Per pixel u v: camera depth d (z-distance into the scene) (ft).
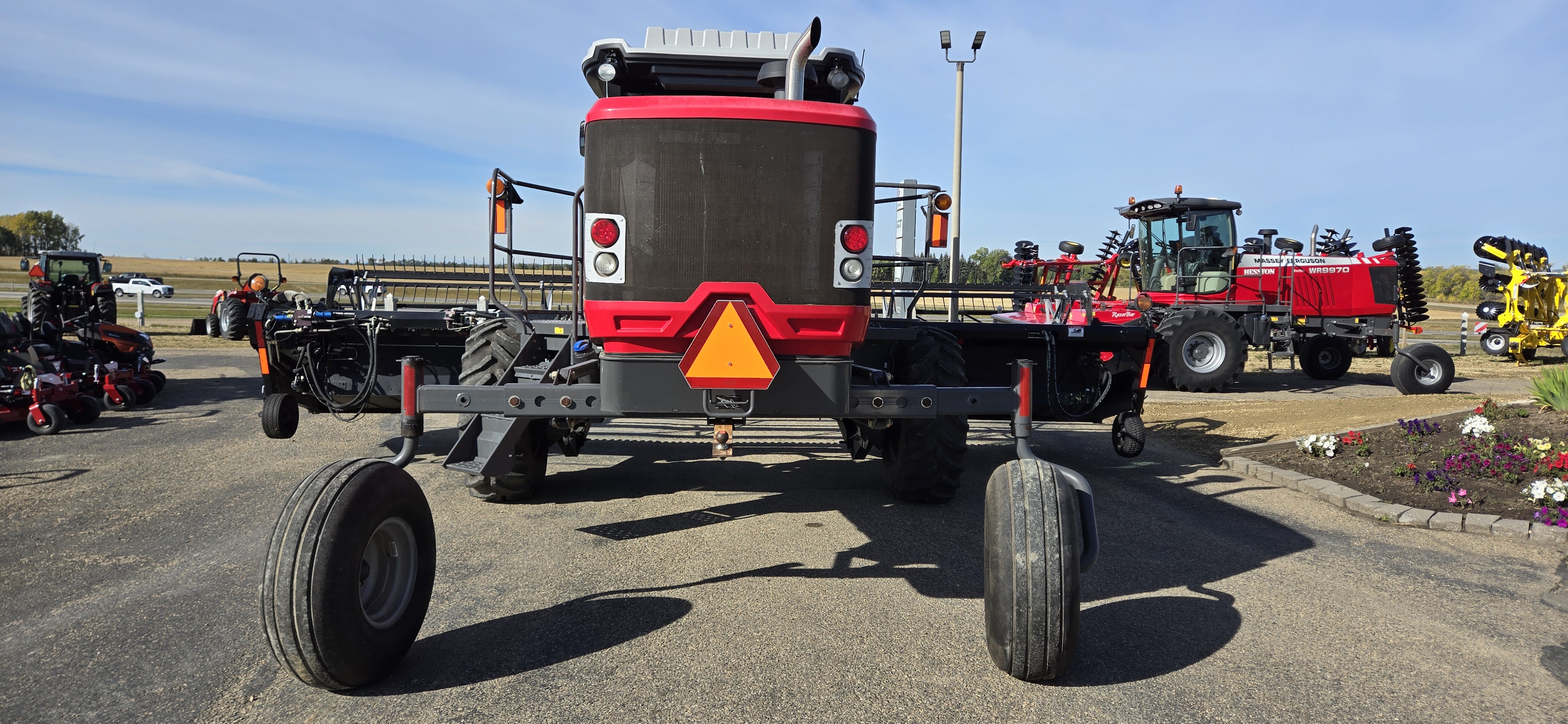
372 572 9.71
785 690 9.36
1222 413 32.14
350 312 23.13
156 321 85.35
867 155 10.19
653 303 9.95
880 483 19.99
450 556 14.16
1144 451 24.76
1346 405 32.09
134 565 13.47
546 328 18.29
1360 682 9.66
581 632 10.94
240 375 42.04
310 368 21.88
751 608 11.83
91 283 56.65
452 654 10.28
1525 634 11.05
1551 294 55.83
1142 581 13.12
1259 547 14.89
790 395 10.20
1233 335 40.32
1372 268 47.24
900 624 11.28
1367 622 11.46
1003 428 29.48
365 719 8.68
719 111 9.79
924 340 18.20
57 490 18.48
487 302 25.68
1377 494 18.06
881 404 10.40
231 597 12.08
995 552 9.30
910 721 8.70
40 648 10.33
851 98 14.03
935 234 14.39
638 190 9.87
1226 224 46.55
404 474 10.00
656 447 24.47
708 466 21.84
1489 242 60.08
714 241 9.90
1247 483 20.17
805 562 13.94
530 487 17.47
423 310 27.45
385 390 23.18
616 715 8.78
